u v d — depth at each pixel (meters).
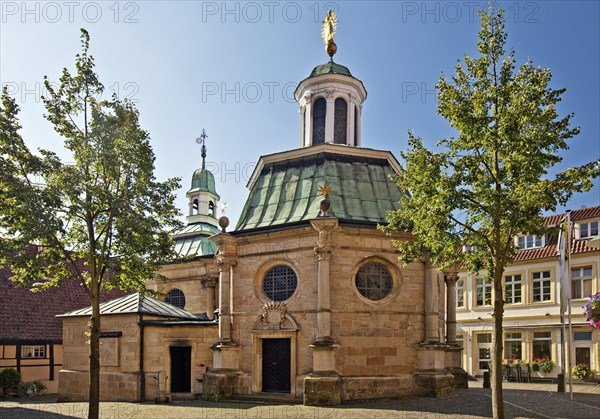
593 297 25.31
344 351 23.14
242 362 24.97
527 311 39.31
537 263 39.22
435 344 24.03
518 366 37.25
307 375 22.73
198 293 33.88
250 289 25.33
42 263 18.08
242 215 28.09
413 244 18.88
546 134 16.12
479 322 42.38
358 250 24.14
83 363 27.56
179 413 20.59
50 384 34.72
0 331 32.59
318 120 32.78
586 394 25.98
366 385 23.02
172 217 19.67
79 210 17.70
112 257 18.83
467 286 43.66
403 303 24.34
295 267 24.39
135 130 18.53
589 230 38.06
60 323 36.00
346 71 33.28
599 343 35.06
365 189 27.22
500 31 17.44
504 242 17.30
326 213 23.59
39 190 17.22
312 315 23.59
